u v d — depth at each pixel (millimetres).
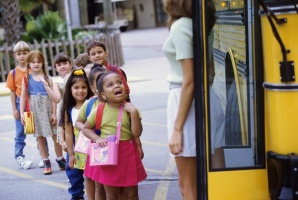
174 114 4258
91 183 5707
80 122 5340
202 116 4051
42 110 7551
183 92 4094
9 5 18875
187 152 4219
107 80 4926
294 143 3936
